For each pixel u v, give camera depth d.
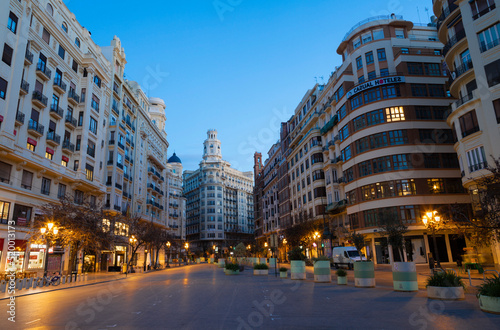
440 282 10.77
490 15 25.66
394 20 43.44
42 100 29.36
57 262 30.59
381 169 38.97
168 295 14.13
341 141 45.88
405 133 38.66
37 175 28.31
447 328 6.86
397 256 36.84
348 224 44.31
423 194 36.84
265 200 84.56
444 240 36.56
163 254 67.56
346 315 8.59
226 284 18.97
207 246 116.88
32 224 26.73
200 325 7.73
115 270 41.72
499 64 24.86
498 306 8.10
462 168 28.09
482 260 28.72
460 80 28.70
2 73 24.48
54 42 31.89
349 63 45.62
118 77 46.09
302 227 46.62
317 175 52.31
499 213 13.90
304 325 7.55
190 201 131.38
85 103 36.16
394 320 7.79
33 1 27.88
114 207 42.47
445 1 30.70
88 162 36.66
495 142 24.62
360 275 15.20
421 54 41.41
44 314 9.89
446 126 39.16
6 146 24.12
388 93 40.25
